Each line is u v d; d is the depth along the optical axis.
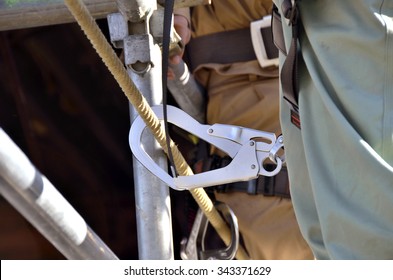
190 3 3.18
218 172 2.92
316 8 2.68
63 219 2.78
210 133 2.98
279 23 2.83
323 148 2.64
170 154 2.82
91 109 4.33
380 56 2.54
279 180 3.71
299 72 2.73
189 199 4.06
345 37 2.58
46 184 2.70
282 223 3.71
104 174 4.44
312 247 2.74
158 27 3.04
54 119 4.30
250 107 3.78
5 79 4.20
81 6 2.50
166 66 2.70
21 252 4.22
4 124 4.24
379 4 2.55
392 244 2.49
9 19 3.20
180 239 4.19
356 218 2.52
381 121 2.53
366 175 2.52
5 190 2.62
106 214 4.41
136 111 2.99
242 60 3.81
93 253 2.94
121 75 2.67
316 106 2.67
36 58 4.20
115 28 3.00
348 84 2.57
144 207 3.13
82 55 4.26
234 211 3.78
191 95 3.74
